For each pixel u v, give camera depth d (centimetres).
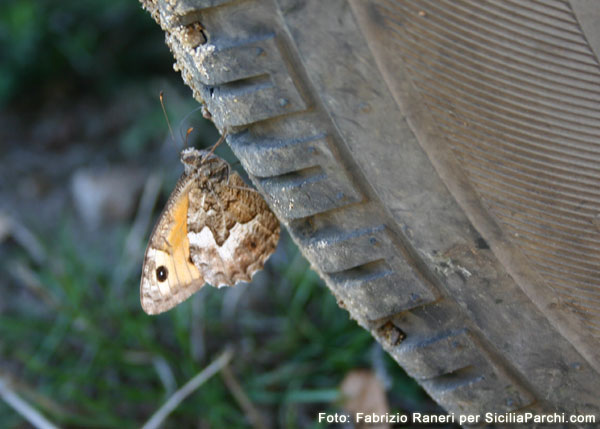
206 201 45
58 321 53
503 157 42
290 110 42
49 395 51
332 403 49
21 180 64
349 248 43
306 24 42
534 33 42
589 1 42
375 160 42
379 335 44
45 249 55
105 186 58
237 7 42
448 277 43
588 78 42
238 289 53
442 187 42
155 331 53
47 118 70
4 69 67
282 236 54
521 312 43
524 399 44
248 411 49
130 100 68
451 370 44
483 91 42
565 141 42
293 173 43
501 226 43
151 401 51
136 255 55
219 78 42
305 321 52
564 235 43
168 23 42
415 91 42
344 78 42
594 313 43
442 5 42
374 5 42
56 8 64
